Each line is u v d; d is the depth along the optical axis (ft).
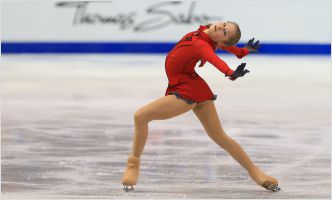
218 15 139.33
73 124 66.59
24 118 70.38
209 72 119.75
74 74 111.75
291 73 112.16
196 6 139.54
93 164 48.67
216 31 39.45
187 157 51.31
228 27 39.37
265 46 140.05
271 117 70.69
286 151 53.42
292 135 60.49
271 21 139.23
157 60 131.03
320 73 111.75
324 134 61.00
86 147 55.11
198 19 139.85
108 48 143.23
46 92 91.66
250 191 40.75
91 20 142.72
